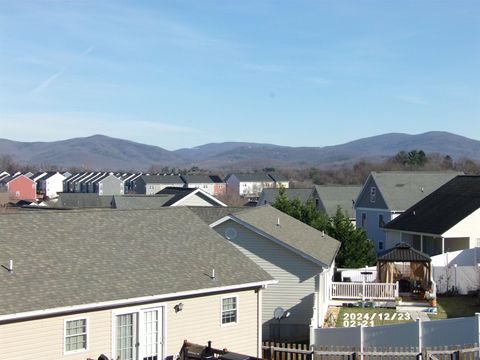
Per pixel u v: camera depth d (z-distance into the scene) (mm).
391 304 31547
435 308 30562
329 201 70562
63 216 21688
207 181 159250
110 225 22391
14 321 16750
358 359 19516
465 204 42344
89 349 18281
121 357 19125
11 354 16688
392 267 34000
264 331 28562
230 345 21781
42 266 18703
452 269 35062
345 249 40062
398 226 46219
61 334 17688
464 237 41125
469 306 31438
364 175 154875
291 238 29703
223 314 21688
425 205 46875
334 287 32938
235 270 22469
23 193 135375
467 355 19391
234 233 29375
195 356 19203
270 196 77625
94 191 157250
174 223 24266
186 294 20172
